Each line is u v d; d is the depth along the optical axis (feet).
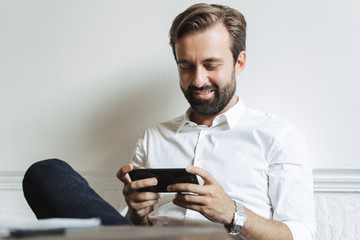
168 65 6.42
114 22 6.57
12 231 2.07
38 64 6.74
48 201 3.34
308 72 6.05
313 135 6.03
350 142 5.95
